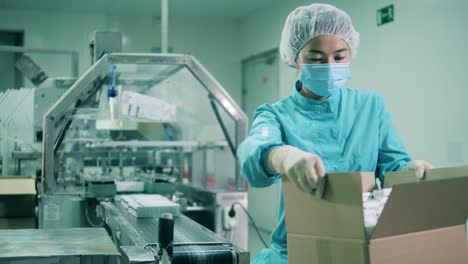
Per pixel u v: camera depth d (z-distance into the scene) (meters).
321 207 0.99
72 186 3.01
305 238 1.04
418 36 3.54
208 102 3.17
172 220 1.16
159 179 2.97
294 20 1.52
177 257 1.30
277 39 5.87
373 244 0.92
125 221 1.96
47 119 2.66
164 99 3.18
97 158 3.25
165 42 3.18
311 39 1.47
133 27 6.73
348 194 0.93
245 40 6.84
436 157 3.39
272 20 6.01
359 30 4.23
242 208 2.90
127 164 3.32
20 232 1.35
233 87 6.98
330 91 1.46
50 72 6.25
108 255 1.07
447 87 3.29
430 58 3.43
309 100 1.50
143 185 3.06
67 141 3.02
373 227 0.94
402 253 0.96
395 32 3.79
